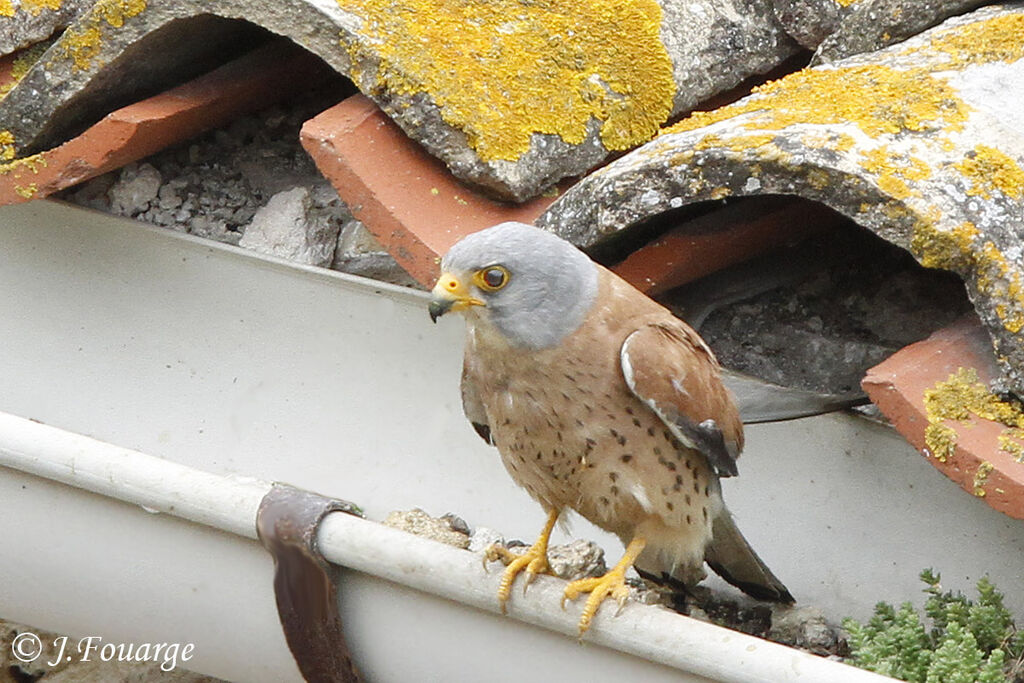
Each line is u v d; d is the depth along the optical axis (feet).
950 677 22.36
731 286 26.91
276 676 23.73
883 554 24.81
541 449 22.91
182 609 23.72
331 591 22.27
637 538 23.22
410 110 24.68
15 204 29.17
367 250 28.58
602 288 22.44
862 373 25.40
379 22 25.16
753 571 24.75
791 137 22.44
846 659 24.11
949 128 23.09
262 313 28.25
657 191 23.09
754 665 20.25
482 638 22.39
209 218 29.19
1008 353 21.72
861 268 26.76
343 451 27.86
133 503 23.00
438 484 27.35
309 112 30.55
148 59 27.02
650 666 21.42
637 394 22.02
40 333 29.91
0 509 24.14
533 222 24.86
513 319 21.80
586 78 26.50
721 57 28.02
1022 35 25.41
